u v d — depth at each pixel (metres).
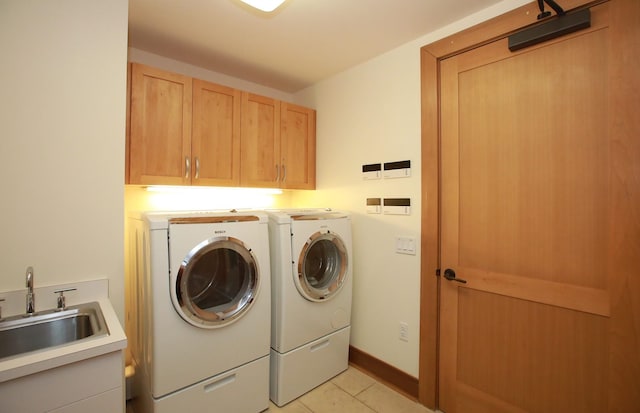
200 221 1.62
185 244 1.55
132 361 1.91
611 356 1.36
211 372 1.64
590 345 1.41
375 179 2.28
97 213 1.49
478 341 1.77
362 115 2.37
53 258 1.39
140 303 1.68
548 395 1.53
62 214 1.41
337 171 2.57
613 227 1.35
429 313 1.94
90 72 1.46
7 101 1.29
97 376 1.07
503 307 1.68
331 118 2.62
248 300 1.76
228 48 2.14
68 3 1.40
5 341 1.24
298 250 1.96
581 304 1.43
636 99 1.29
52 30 1.37
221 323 1.65
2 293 1.28
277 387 1.93
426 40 1.97
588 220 1.41
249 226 1.79
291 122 2.59
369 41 2.05
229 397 1.72
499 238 1.68
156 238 1.49
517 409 1.63
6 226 1.30
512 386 1.64
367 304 2.33
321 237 2.09
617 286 1.34
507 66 1.64
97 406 1.08
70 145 1.42
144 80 1.85
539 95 1.54
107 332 1.15
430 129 1.93
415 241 2.03
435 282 1.91
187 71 2.38
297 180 2.62
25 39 1.32
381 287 2.23
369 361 2.30
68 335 1.35
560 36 1.47
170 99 1.95
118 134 1.53
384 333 2.22
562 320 1.49
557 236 1.50
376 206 2.27
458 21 1.82
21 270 1.33
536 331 1.57
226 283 1.86
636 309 1.30
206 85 2.10
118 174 1.54
